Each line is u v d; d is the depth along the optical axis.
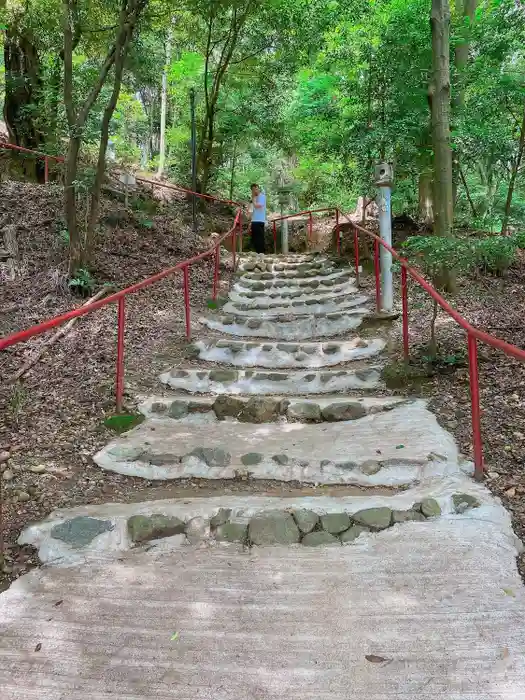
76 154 6.53
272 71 12.36
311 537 2.58
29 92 9.89
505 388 3.95
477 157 7.49
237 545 2.57
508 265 7.09
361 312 6.20
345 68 9.59
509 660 1.87
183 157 13.82
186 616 2.13
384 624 2.05
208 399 4.19
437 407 3.89
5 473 3.15
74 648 1.99
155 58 10.12
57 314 5.84
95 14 8.20
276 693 1.78
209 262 8.70
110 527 2.63
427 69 7.85
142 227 9.10
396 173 9.40
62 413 3.93
